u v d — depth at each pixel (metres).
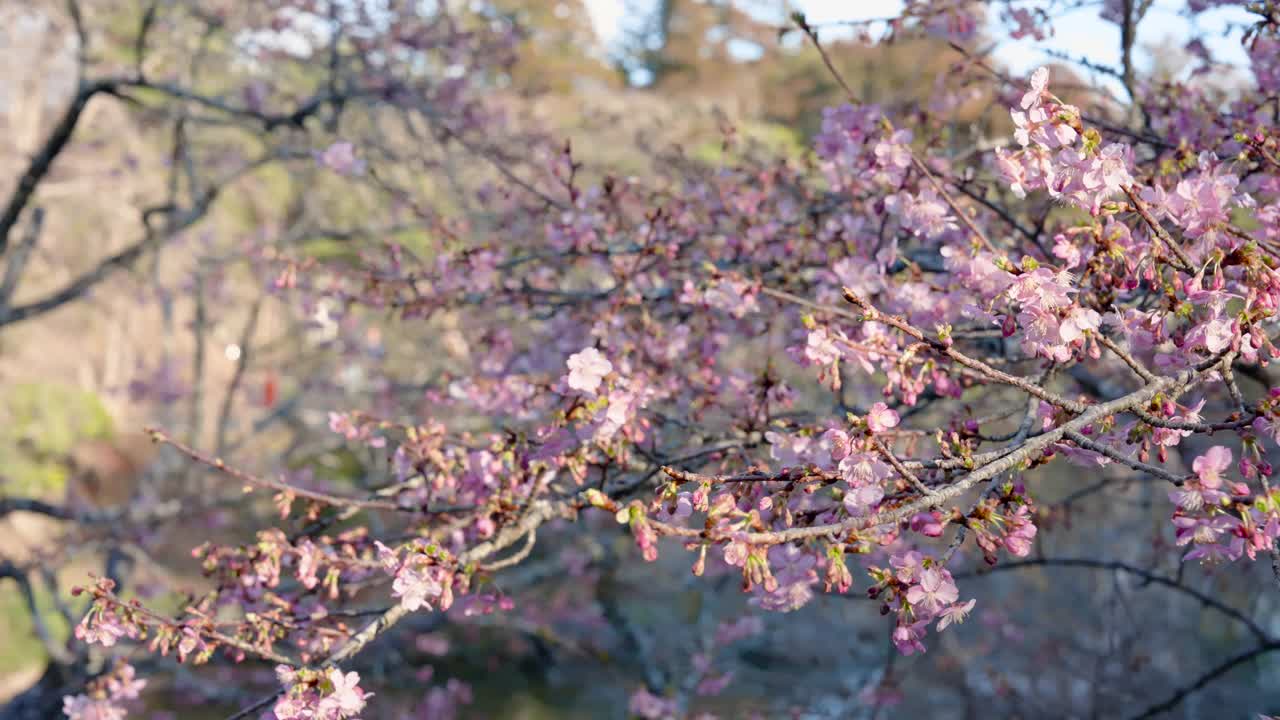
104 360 19.81
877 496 1.88
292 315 12.52
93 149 12.94
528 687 12.46
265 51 8.66
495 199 6.10
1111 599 6.34
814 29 3.19
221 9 8.48
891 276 3.25
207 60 9.64
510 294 4.14
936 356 2.71
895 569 1.89
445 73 7.87
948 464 1.93
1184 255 1.94
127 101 6.54
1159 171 2.81
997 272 2.40
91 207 17.83
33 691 6.31
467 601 2.64
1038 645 9.04
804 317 2.17
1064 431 1.88
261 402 13.68
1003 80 3.85
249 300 13.94
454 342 8.38
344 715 2.27
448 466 2.94
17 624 11.88
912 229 2.83
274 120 6.73
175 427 13.39
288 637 2.94
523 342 5.32
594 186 4.48
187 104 8.41
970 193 3.22
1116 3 3.53
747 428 3.17
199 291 10.71
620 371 3.24
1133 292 2.64
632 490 3.08
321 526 3.30
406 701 11.58
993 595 10.30
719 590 8.18
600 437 2.68
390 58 7.62
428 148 7.34
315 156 4.41
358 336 9.12
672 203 4.47
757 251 4.01
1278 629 8.41
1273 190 2.65
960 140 4.70
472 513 3.12
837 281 3.49
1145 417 1.93
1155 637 8.95
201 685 9.88
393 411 8.05
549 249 4.50
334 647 3.05
